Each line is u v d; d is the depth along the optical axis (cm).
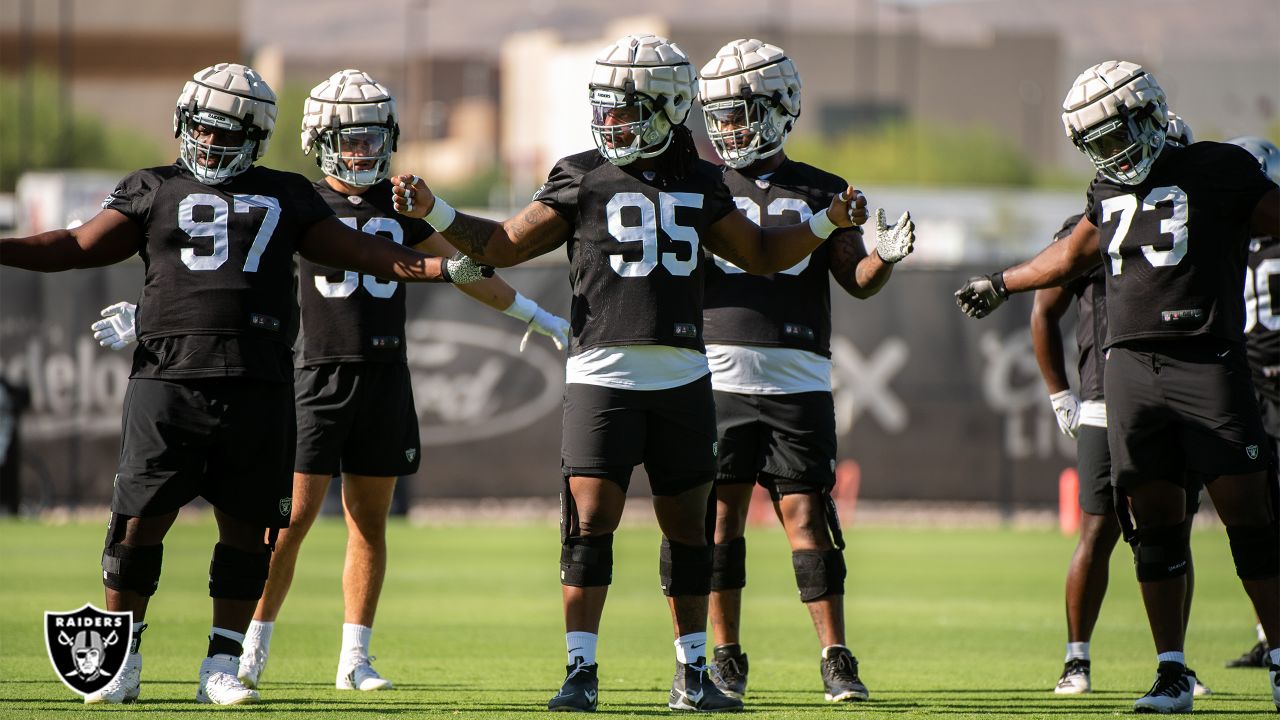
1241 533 2097
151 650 2759
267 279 2014
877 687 2417
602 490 2016
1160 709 2103
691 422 2033
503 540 5644
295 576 4359
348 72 2422
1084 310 2481
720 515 2331
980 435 6194
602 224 2016
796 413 2302
